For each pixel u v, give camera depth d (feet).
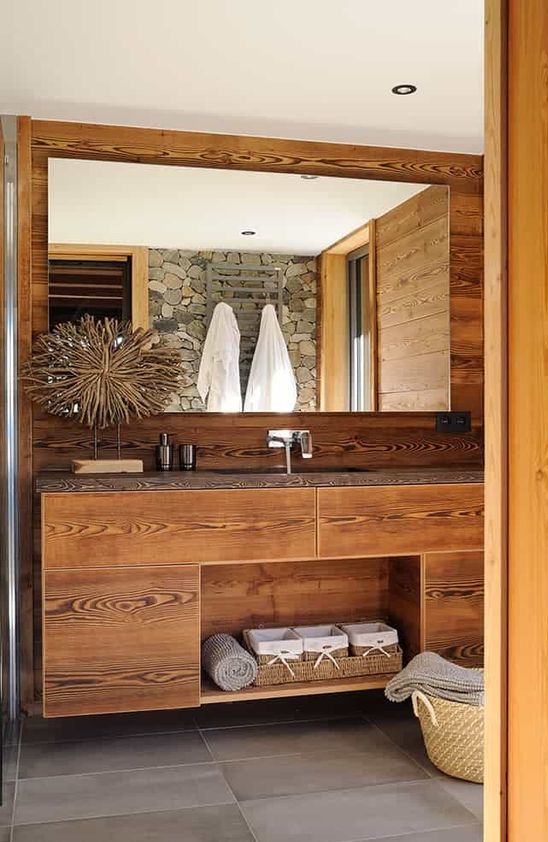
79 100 10.69
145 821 8.16
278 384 12.43
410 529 10.82
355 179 12.57
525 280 4.93
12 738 10.44
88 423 11.41
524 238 4.94
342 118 11.38
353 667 11.08
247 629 11.89
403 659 11.50
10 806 8.50
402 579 11.71
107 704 9.92
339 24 8.70
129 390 11.35
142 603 10.01
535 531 4.84
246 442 12.32
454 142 12.40
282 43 9.10
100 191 11.72
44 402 11.27
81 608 9.86
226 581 11.84
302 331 12.51
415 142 12.39
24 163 11.31
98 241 11.74
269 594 11.98
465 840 7.77
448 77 10.00
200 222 12.10
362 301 12.68
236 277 12.27
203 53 9.33
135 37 8.92
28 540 11.31
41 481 9.78
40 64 9.58
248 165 12.19
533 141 4.84
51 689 9.78
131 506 9.96
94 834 7.89
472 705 9.04
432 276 12.92
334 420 12.62
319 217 12.49
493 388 5.23
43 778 9.19
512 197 5.07
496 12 5.16
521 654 4.99
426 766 9.50
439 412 12.97
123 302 11.84
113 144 11.69
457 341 13.03
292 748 10.05
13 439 11.22
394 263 12.76
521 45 4.97
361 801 8.61
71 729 10.73
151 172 11.88
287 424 12.47
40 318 11.51
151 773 9.31
